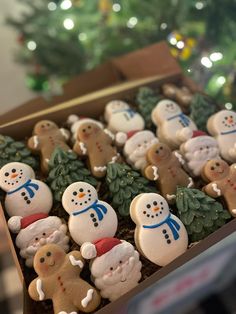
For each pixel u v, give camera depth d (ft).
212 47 1.69
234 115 1.35
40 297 0.95
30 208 1.16
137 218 1.08
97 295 0.97
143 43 1.86
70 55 2.07
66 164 1.22
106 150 1.28
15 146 1.32
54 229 1.09
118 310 0.97
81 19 2.05
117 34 1.92
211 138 1.29
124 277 1.00
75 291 0.96
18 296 1.53
